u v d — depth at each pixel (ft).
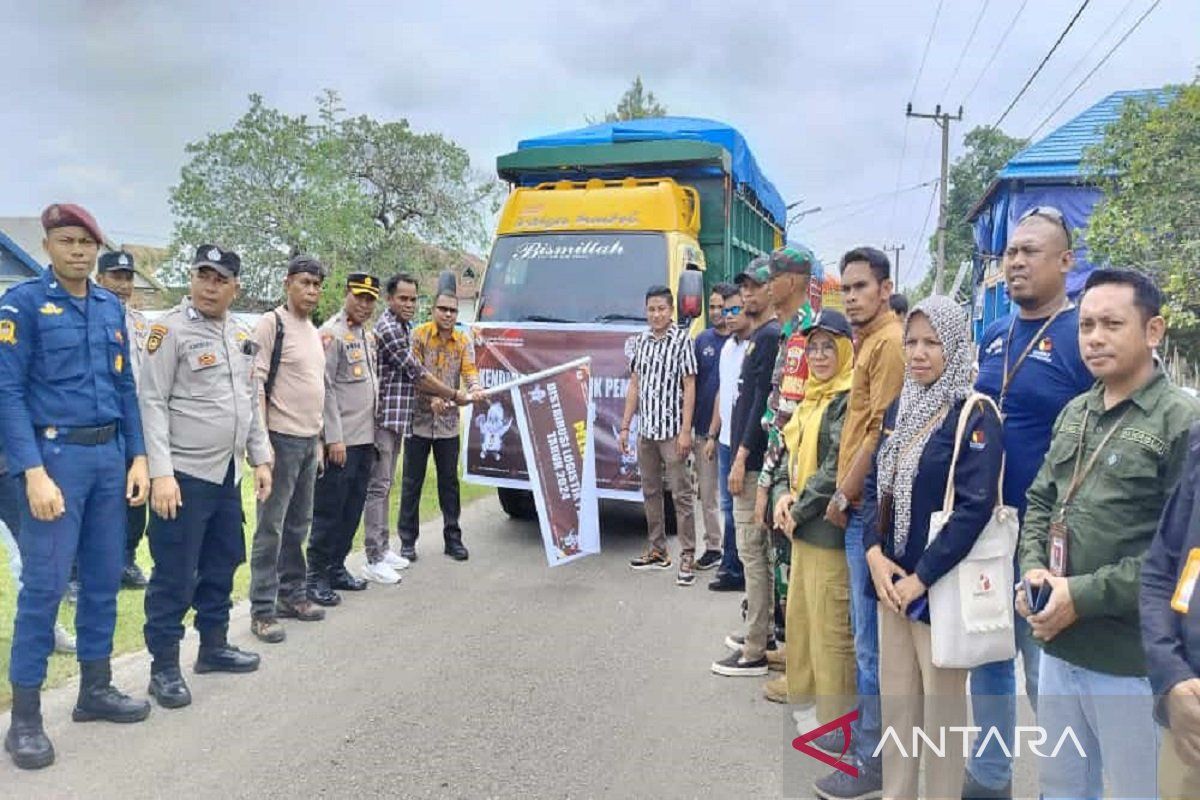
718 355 23.76
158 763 13.09
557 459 22.95
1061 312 11.57
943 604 10.03
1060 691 9.25
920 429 10.50
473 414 25.67
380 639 18.47
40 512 13.01
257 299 124.47
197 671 16.57
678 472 22.68
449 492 24.81
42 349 13.37
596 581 22.99
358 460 21.17
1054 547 9.14
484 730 14.30
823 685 13.25
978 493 9.86
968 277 97.40
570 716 14.88
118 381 14.32
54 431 13.44
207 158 123.85
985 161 154.51
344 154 128.57
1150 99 38.42
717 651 18.03
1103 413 9.09
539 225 28.48
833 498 12.45
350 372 20.80
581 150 29.50
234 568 16.57
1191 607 7.24
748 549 16.67
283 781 12.60
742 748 13.80
